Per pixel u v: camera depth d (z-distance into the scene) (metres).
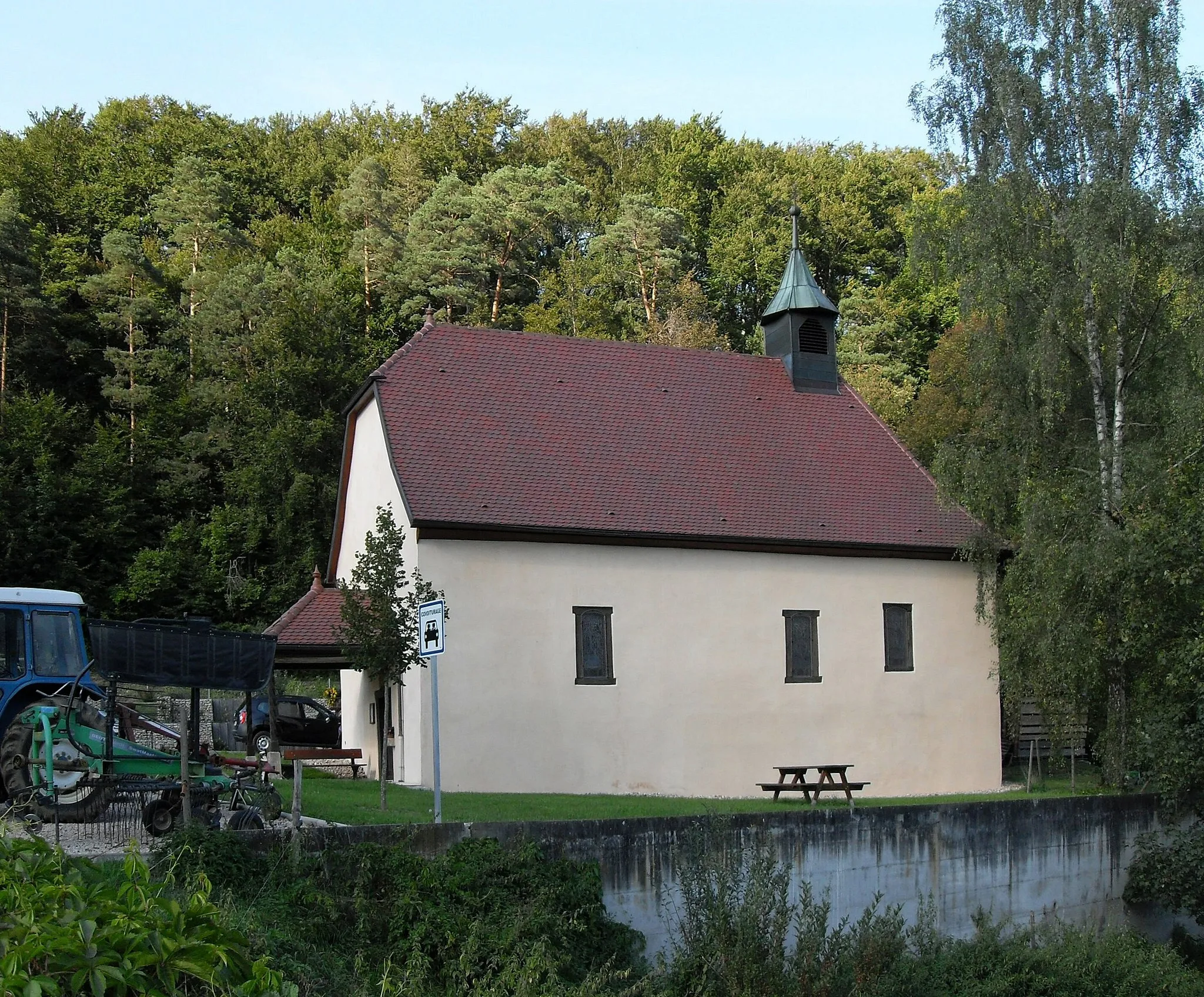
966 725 29.03
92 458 47.88
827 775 21.72
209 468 52.19
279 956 10.45
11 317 52.19
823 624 27.58
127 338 53.53
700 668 25.92
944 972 15.41
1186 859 18.97
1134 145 26.80
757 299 66.00
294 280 55.31
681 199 70.12
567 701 24.41
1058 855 18.77
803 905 14.40
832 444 30.77
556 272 64.69
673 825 14.55
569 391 28.44
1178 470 24.53
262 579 48.38
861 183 68.81
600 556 25.20
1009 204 27.12
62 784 14.42
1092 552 24.12
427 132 80.56
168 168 71.00
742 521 26.92
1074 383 27.50
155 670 14.69
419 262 59.94
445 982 11.19
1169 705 20.58
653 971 12.41
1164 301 26.97
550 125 81.56
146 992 7.05
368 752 26.47
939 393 46.34
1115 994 16.39
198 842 11.71
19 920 7.21
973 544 28.45
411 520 23.45
